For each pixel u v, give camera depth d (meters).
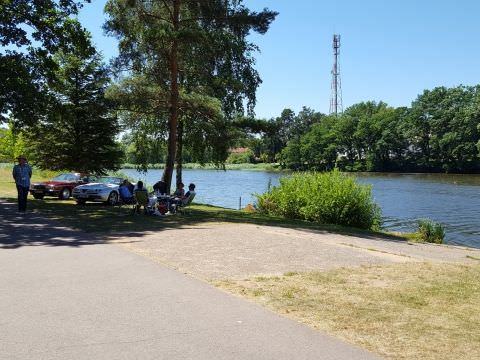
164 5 24.33
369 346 5.17
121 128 30.58
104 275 8.01
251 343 5.14
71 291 6.99
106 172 35.44
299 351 4.95
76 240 11.69
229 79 24.91
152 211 18.95
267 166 148.62
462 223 31.36
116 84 23.80
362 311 6.49
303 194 23.75
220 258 9.90
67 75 31.09
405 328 5.82
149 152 30.56
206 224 16.12
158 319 5.84
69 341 5.07
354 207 21.89
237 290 7.36
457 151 104.50
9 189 30.61
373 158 119.81
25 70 22.84
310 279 8.31
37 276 7.86
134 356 4.71
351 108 133.50
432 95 114.12
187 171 128.38
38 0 23.16
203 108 24.38
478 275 9.23
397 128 118.00
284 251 11.04
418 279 8.64
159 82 24.67
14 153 46.84
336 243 12.87
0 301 6.45
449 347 5.21
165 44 23.33
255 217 20.80
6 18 22.42
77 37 24.09
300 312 6.34
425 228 19.95
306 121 165.25
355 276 8.71
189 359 4.68
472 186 67.50
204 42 22.41
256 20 23.59
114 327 5.52
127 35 23.78
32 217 16.52
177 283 7.61
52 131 31.64
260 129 25.95
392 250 12.78
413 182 77.12
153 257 9.71
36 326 5.50
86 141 31.89
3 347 4.87
